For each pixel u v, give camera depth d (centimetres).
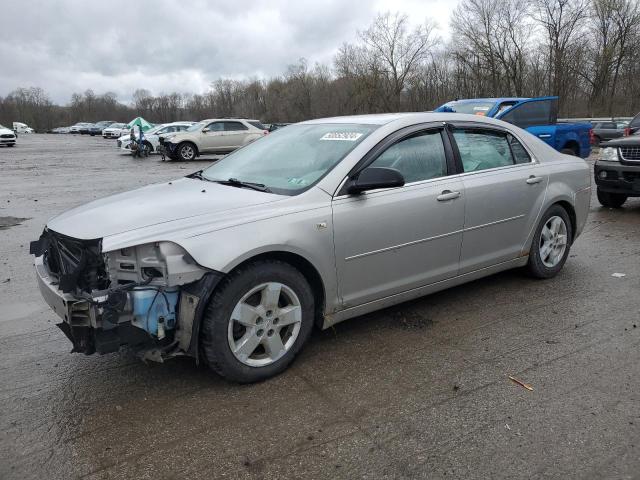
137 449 274
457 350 378
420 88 5206
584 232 737
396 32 5069
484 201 442
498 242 465
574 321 423
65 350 391
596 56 4522
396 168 396
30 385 340
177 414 304
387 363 360
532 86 4619
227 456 267
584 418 292
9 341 407
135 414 305
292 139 441
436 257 418
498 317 434
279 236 327
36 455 270
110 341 293
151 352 310
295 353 351
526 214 482
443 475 251
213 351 315
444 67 5097
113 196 400
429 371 348
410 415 299
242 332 330
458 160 435
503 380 335
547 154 518
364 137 393
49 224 354
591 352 370
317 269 349
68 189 1300
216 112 9331
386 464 259
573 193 525
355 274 372
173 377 346
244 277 318
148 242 298
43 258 360
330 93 5922
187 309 305
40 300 497
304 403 313
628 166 844
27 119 10025
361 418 297
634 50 4453
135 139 2591
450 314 443
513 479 247
